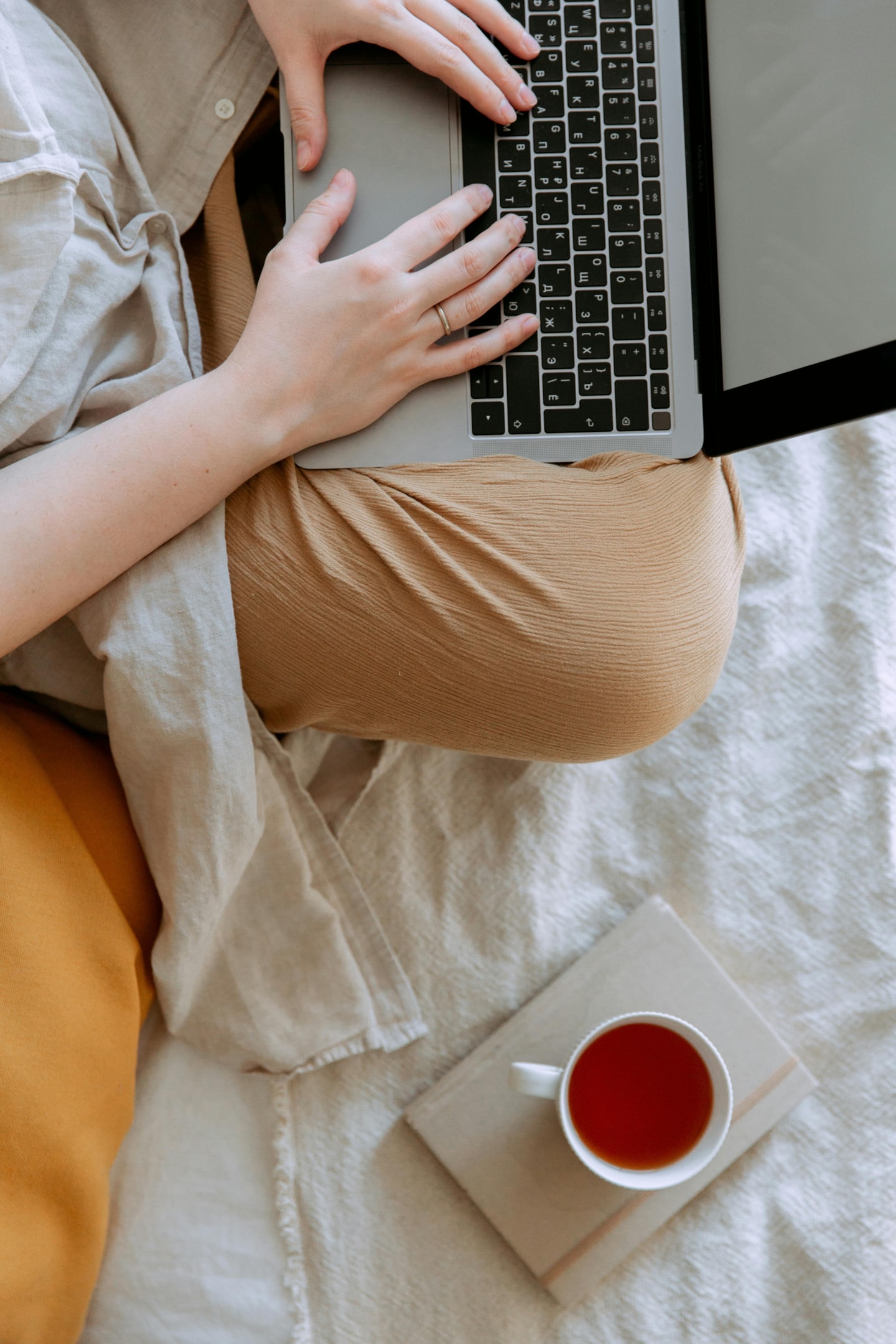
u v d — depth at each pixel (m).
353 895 0.83
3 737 0.69
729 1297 0.82
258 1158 0.83
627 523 0.66
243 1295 0.80
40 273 0.61
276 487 0.66
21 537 0.61
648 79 0.68
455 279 0.64
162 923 0.74
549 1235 0.81
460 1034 0.85
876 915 0.87
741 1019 0.83
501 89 0.66
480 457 0.67
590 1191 0.81
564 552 0.65
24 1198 0.67
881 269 0.56
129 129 0.70
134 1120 0.82
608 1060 0.77
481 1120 0.82
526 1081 0.75
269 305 0.63
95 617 0.65
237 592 0.65
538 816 0.87
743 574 0.90
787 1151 0.84
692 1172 0.74
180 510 0.63
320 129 0.66
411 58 0.64
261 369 0.62
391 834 0.87
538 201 0.67
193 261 0.75
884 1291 0.82
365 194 0.67
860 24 0.57
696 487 0.68
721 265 0.66
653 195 0.68
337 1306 0.81
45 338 0.63
